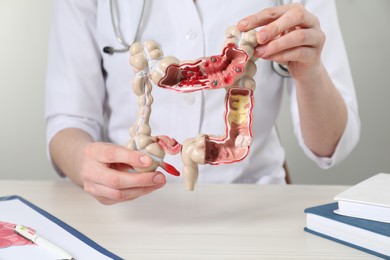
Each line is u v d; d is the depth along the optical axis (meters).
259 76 1.03
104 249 0.59
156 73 0.62
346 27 1.69
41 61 1.62
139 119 0.67
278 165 1.12
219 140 0.62
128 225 0.69
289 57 0.72
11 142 1.65
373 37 1.71
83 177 0.73
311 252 0.60
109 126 1.11
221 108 1.02
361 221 0.62
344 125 0.98
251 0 1.02
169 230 0.67
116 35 1.01
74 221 0.71
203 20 1.01
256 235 0.66
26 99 1.64
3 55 1.61
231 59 0.63
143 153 0.66
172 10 1.01
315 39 0.72
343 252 0.60
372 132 1.76
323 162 1.04
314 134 0.97
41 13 1.61
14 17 1.60
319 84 0.85
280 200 0.83
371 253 0.60
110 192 0.69
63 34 1.08
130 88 1.04
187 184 0.65
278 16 0.70
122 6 1.04
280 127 1.72
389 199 0.64
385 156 1.76
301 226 0.70
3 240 0.61
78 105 1.04
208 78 0.61
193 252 0.60
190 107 1.00
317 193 0.87
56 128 1.00
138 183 0.67
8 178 1.67
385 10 1.69
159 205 0.79
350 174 1.76
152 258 0.58
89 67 1.08
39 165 1.67
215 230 0.68
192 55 1.00
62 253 0.56
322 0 1.05
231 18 1.01
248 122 0.61
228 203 0.80
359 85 1.73
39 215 0.71
